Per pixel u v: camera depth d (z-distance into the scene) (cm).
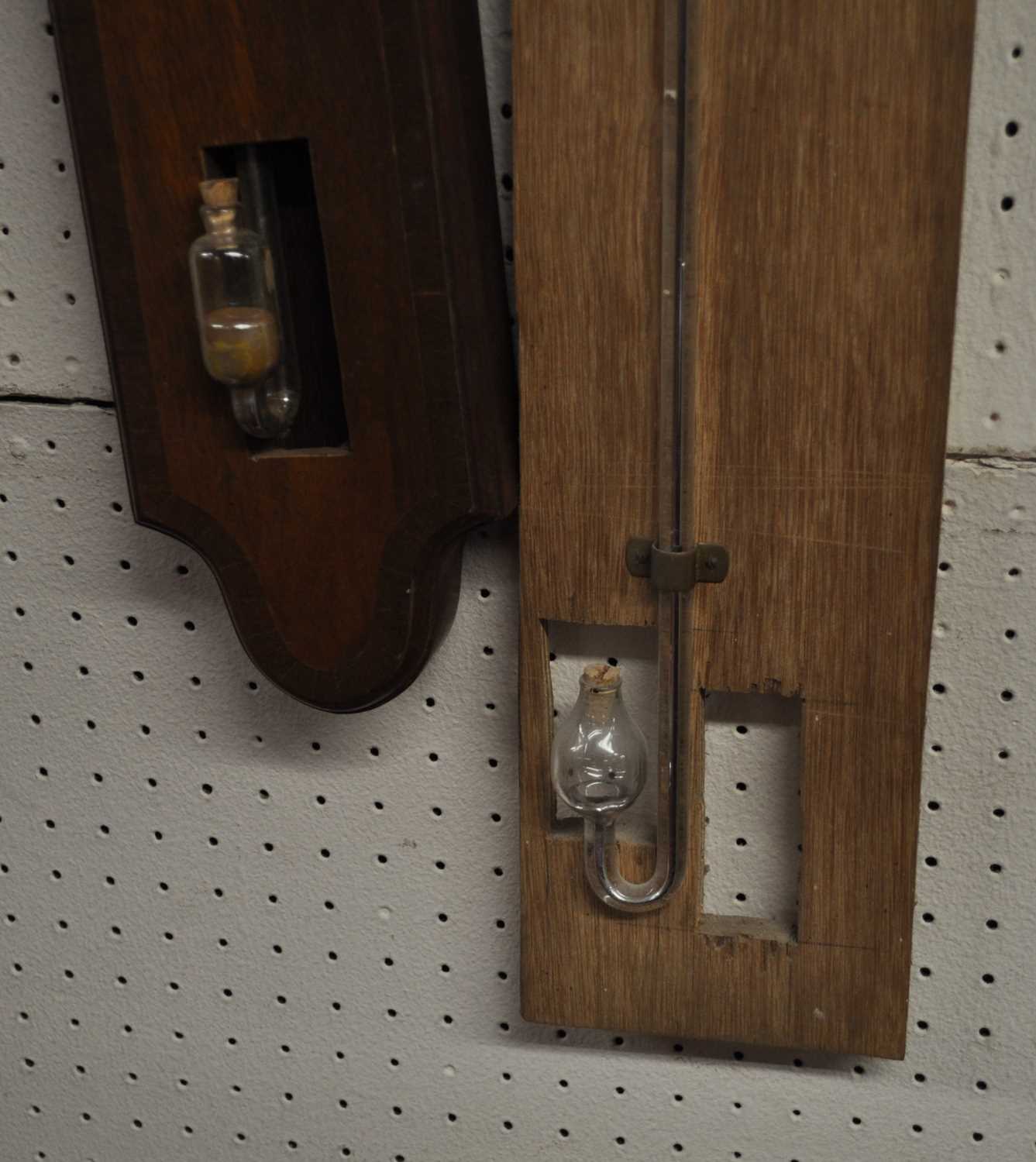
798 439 61
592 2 56
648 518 64
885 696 64
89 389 72
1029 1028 74
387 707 76
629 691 71
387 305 59
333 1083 85
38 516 75
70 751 80
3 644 78
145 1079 88
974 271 61
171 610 76
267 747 78
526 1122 83
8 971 87
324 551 65
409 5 54
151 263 61
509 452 65
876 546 62
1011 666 67
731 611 65
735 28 55
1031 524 64
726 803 73
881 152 56
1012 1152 77
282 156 61
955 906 73
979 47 58
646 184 58
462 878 79
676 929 72
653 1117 81
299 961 83
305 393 66
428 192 56
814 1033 72
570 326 61
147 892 83
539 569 66
